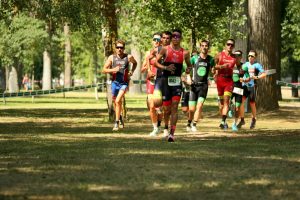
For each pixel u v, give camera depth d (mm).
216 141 22719
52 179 13406
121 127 31203
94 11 37812
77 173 14258
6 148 19875
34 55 100500
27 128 30672
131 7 47031
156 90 23250
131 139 23688
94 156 17469
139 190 12125
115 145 20812
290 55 97438
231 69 28828
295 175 14094
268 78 41219
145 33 56875
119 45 28828
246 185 12742
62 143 21719
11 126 32375
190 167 15250
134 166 15406
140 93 101062
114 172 14398
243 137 24875
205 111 47156
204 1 43219
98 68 131750
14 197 11406
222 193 11875
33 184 12781
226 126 29484
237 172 14500
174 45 22781
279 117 38875
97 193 11812
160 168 15070
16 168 15086
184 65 28344
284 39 84875
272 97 41469
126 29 59656
